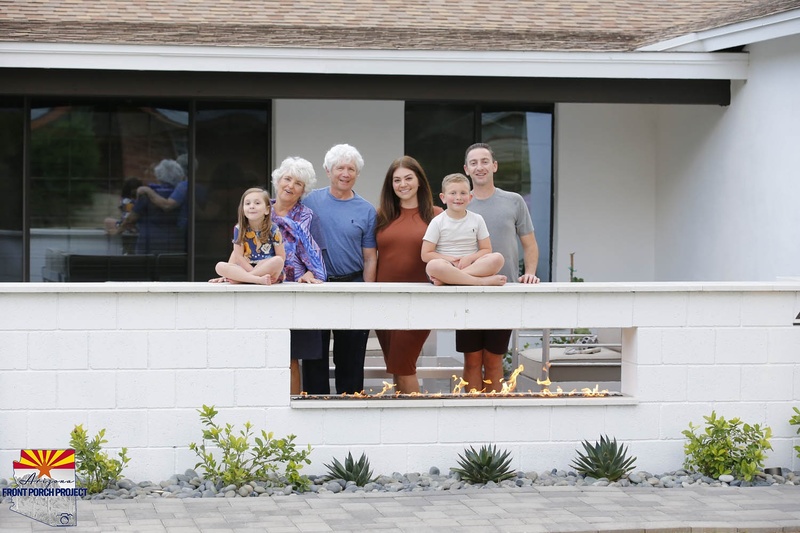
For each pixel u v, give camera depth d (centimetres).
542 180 1376
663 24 1345
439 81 1176
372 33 1212
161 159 1313
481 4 1397
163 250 1316
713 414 716
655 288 722
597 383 941
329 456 697
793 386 740
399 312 702
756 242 1155
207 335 687
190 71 1135
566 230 1377
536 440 714
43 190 1296
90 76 1130
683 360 729
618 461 699
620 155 1387
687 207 1311
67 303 676
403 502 632
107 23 1198
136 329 682
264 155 1327
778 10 1037
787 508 628
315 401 696
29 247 1295
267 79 1152
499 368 804
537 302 714
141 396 683
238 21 1274
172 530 563
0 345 673
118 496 647
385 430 701
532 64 1163
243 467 675
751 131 1166
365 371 908
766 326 736
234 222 1323
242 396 691
